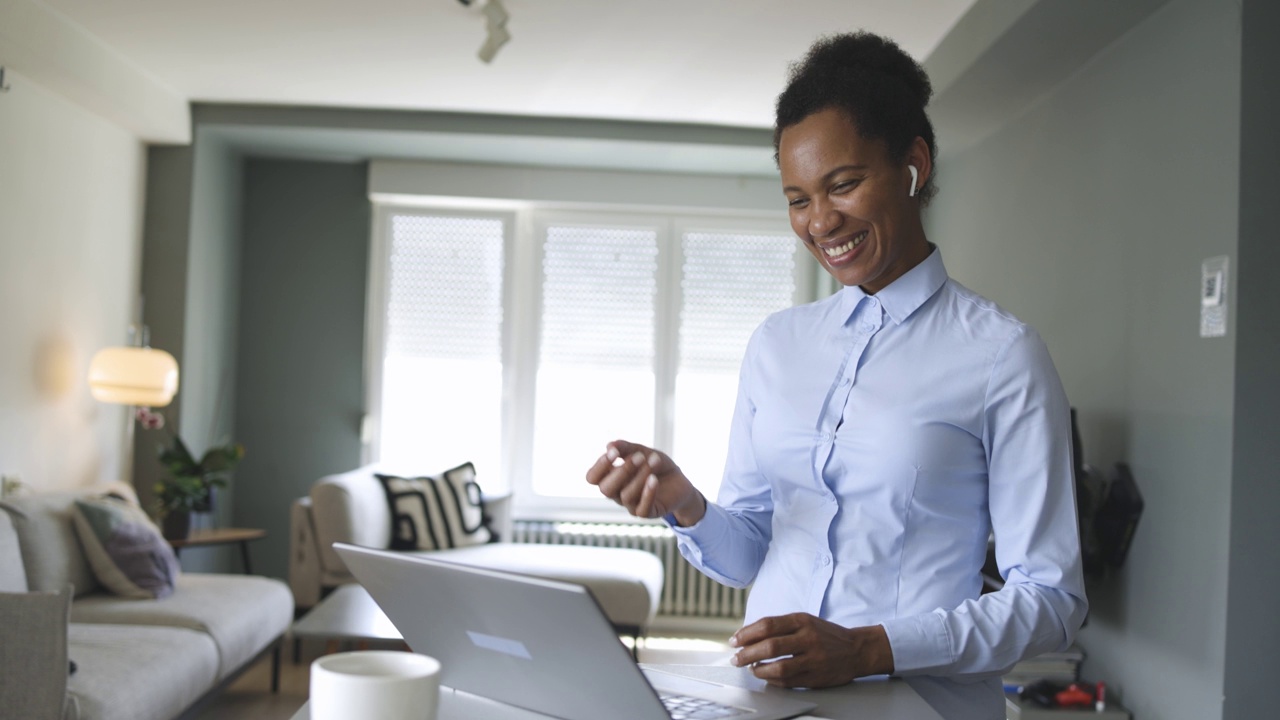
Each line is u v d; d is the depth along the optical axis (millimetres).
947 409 1252
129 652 3289
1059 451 1231
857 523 1282
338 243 6305
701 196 6258
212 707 4258
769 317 1475
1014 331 1258
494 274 6332
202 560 5727
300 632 3195
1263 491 2594
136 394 4645
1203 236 2781
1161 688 2918
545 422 6359
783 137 1308
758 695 1089
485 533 5773
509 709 1062
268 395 6270
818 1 3773
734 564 1421
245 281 6270
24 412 4426
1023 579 1218
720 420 6391
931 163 1314
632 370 6395
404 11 4027
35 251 4473
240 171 6207
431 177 6172
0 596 2682
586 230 6395
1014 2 3262
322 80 4992
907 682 1192
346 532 5109
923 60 4316
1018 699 3215
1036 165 4062
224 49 4559
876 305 1326
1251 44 2641
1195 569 2750
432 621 1068
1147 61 3164
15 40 3875
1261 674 2586
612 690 940
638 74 4727
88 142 4875
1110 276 3348
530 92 5070
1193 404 2793
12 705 2623
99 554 3994
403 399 6293
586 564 5266
